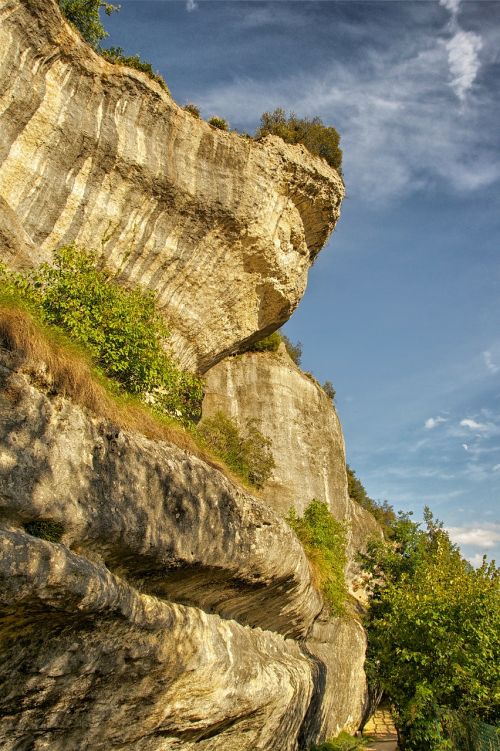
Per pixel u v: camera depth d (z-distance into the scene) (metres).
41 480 5.66
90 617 5.91
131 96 15.35
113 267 15.52
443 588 14.59
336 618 18.97
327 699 16.47
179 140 16.56
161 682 7.29
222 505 8.85
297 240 20.28
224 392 29.08
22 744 5.79
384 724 25.31
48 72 13.54
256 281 19.41
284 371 31.62
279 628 13.14
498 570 14.31
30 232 13.53
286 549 10.66
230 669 8.91
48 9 12.93
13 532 5.10
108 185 15.06
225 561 8.71
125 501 6.70
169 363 11.30
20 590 4.95
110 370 9.58
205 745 9.07
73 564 5.49
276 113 20.45
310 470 30.02
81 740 6.47
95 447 6.55
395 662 13.73
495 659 13.30
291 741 12.58
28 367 6.06
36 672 5.62
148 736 7.50
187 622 8.04
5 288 8.05
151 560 7.17
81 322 9.45
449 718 12.73
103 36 16.45
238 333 20.22
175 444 8.75
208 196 16.86
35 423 5.82
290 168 18.94
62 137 13.88
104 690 6.51
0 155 12.74
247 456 20.86
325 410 33.56
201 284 17.92
